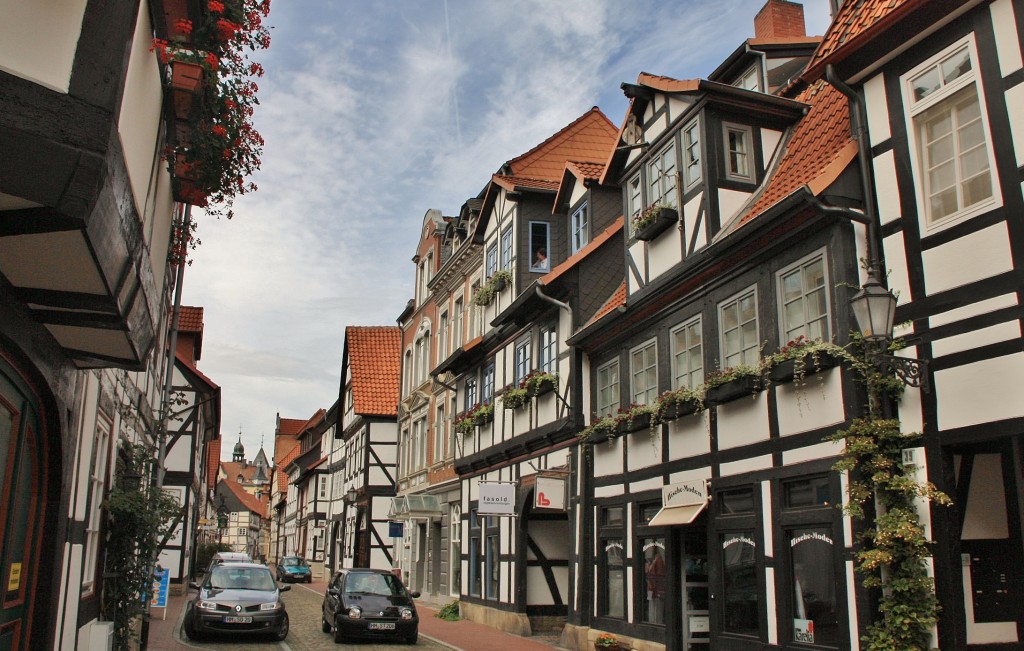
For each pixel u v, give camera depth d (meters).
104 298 5.52
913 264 8.32
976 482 7.98
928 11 8.29
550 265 19.77
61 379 6.93
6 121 3.91
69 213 4.21
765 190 11.62
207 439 38.34
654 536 13.02
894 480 7.99
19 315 5.61
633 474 13.88
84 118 4.15
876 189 8.91
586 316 16.59
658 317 13.36
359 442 38.28
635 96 13.70
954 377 7.71
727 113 12.09
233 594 16.22
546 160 21.28
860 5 9.86
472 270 23.94
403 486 30.91
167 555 25.77
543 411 17.70
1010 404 7.19
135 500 11.31
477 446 22.05
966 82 7.96
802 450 9.69
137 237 5.64
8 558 6.20
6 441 6.09
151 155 6.31
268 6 7.21
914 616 7.67
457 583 23.75
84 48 4.20
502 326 20.31
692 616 12.30
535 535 18.69
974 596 7.74
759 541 10.27
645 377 13.79
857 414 8.77
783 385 10.14
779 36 15.41
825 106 11.34
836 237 9.31
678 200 12.57
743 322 11.12
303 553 56.19
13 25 3.96
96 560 10.62
